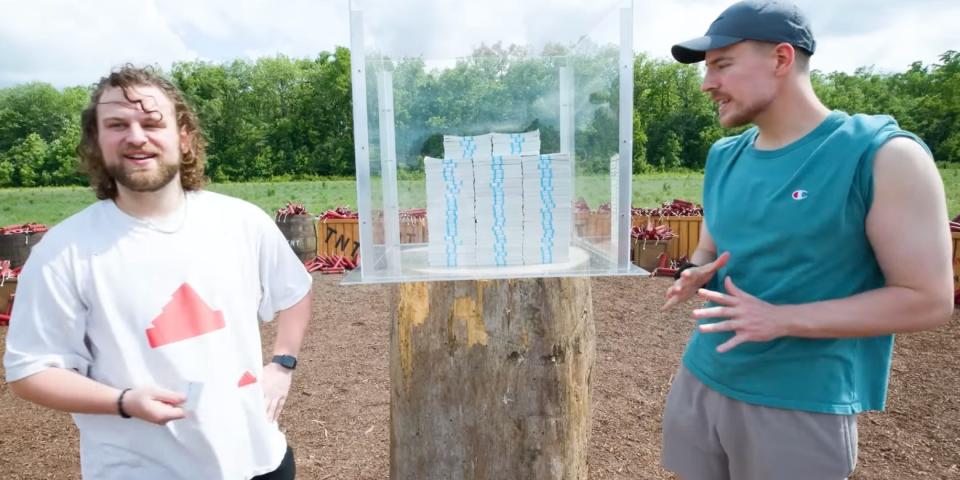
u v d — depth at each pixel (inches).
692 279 67.7
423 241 74.5
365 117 59.3
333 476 131.2
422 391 76.9
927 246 52.6
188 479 61.4
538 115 75.1
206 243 64.1
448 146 69.1
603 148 66.4
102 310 58.2
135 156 58.0
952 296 53.8
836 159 57.3
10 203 1013.2
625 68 58.7
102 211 61.8
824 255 59.2
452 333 74.1
